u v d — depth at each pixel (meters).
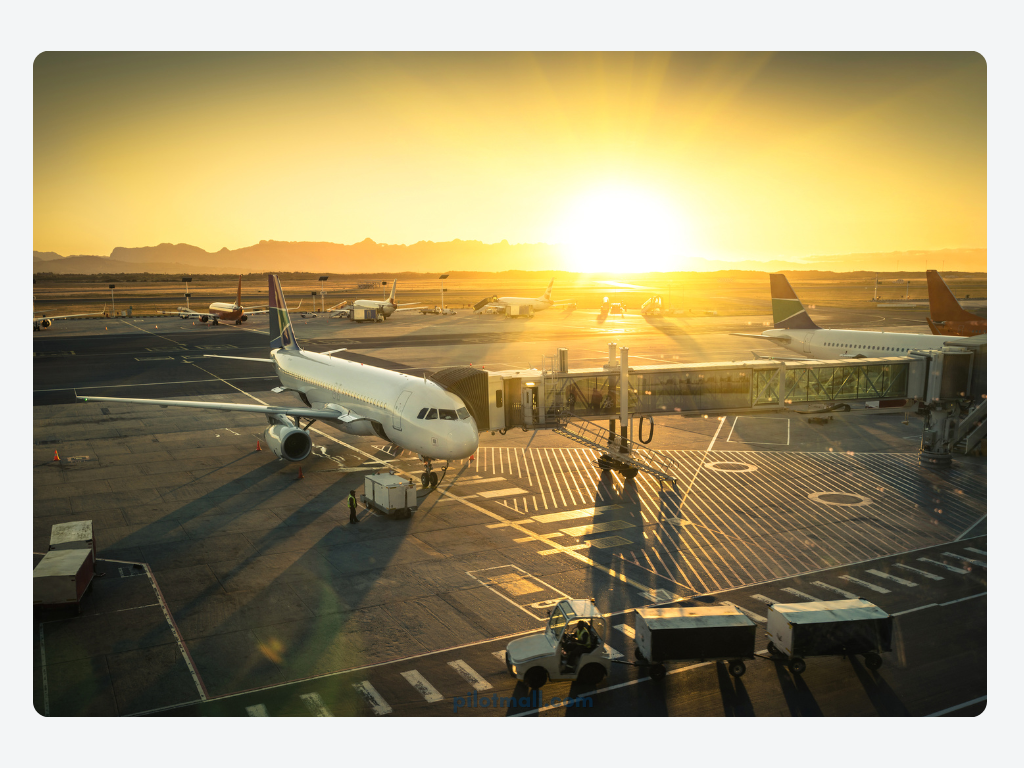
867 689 20.61
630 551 31.08
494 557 30.34
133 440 52.66
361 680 20.91
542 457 48.03
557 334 131.25
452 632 23.80
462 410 38.06
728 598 26.41
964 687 20.61
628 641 23.31
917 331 119.81
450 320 172.25
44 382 79.50
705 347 105.56
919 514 35.81
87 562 26.84
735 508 36.97
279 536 32.91
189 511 36.53
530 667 20.42
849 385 43.56
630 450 42.34
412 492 35.47
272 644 23.06
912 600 26.17
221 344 120.75
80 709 19.53
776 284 82.75
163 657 22.33
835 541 32.16
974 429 46.72
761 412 42.56
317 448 50.00
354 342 120.38
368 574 28.59
